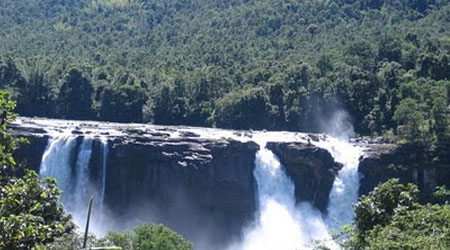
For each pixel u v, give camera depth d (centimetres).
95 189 5816
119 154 5859
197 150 6078
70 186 5744
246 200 6191
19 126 5956
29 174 1261
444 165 6475
